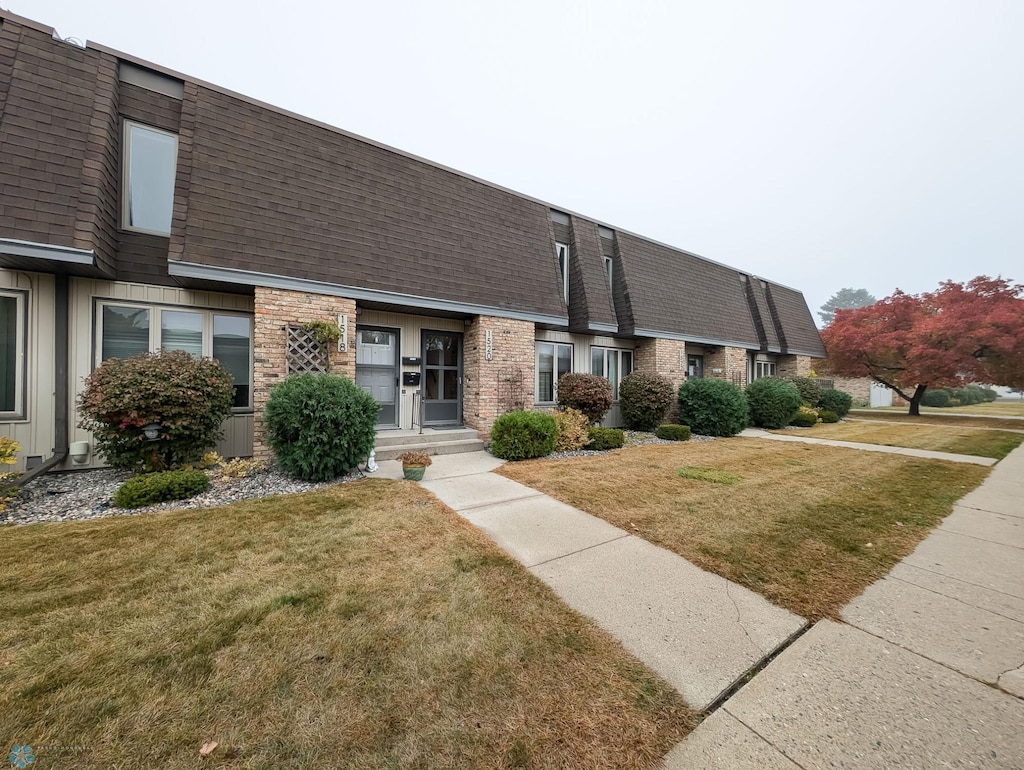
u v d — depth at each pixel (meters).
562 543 3.66
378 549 3.39
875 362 17.86
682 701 1.86
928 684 2.00
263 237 6.24
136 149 5.98
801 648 2.27
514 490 5.32
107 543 3.40
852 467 6.89
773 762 1.57
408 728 1.67
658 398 10.88
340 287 6.82
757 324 16.17
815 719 1.77
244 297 6.72
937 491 5.47
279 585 2.77
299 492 5.00
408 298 7.55
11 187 4.73
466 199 8.78
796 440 10.28
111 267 5.60
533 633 2.32
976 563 3.36
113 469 5.74
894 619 2.57
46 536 3.53
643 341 12.28
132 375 4.77
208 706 1.75
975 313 15.11
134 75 5.92
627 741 1.64
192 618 2.38
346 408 5.48
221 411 5.52
